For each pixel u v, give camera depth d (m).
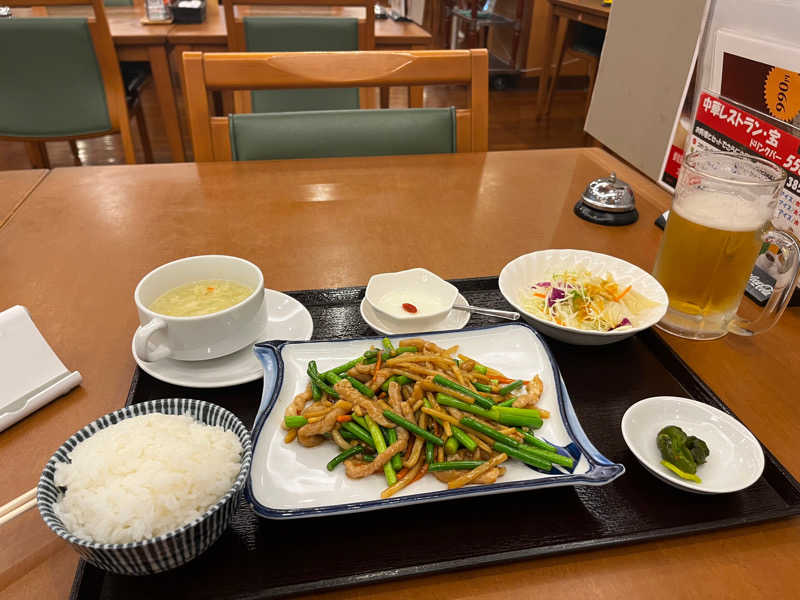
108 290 1.00
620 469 0.64
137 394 0.80
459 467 0.67
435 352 0.83
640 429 0.76
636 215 1.28
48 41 2.42
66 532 0.51
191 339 0.78
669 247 0.94
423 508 0.66
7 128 2.61
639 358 0.92
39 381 0.76
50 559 0.58
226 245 1.15
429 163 1.52
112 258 1.09
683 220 0.90
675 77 1.44
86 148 4.06
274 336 0.90
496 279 1.07
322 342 0.84
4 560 0.58
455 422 0.71
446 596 0.57
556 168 1.52
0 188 1.32
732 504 0.67
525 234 1.22
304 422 0.71
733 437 0.73
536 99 5.64
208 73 1.45
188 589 0.57
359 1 2.55
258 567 0.59
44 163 3.12
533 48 5.76
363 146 1.59
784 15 0.91
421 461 0.70
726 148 1.08
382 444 0.68
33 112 2.58
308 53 1.48
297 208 1.29
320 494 0.65
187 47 2.94
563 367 0.89
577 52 4.75
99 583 0.57
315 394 0.76
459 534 0.63
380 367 0.79
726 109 1.06
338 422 0.70
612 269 1.03
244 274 0.89
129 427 0.62
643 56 1.59
